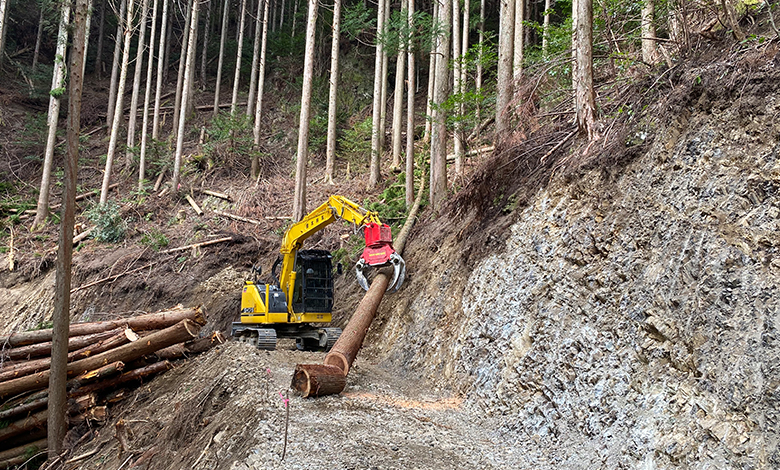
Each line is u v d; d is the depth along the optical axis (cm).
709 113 593
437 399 816
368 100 2331
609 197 696
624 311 595
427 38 1402
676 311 530
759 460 399
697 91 621
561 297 696
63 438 979
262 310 1120
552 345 672
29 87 2797
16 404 1061
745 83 561
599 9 911
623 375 561
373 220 970
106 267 1792
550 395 639
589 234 696
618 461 506
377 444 587
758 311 452
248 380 814
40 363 1091
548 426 616
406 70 2430
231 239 1814
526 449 607
